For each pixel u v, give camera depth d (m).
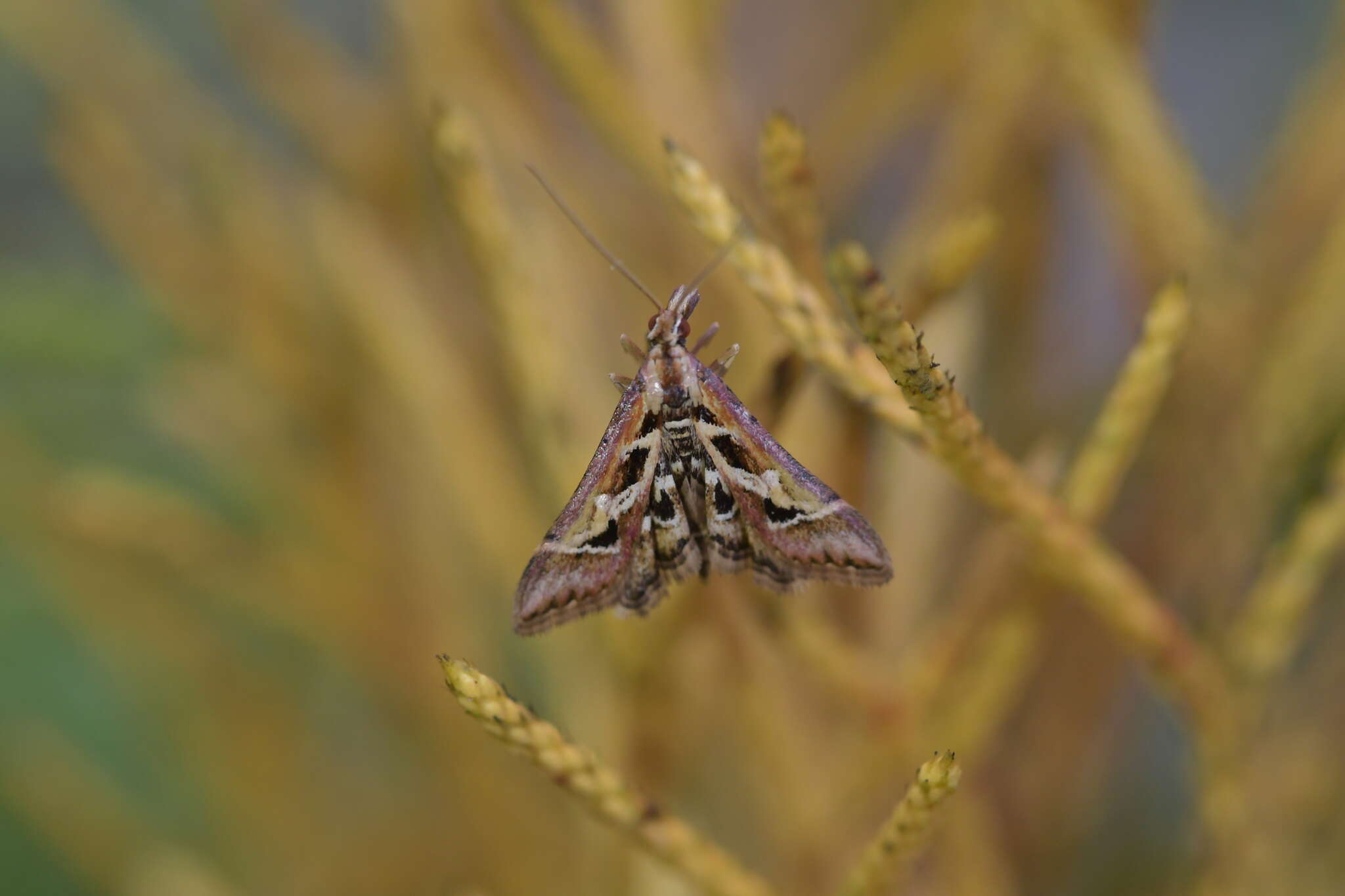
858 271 0.12
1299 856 0.13
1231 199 0.15
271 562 0.14
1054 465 0.13
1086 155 0.14
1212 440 0.13
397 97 0.14
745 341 0.13
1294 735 0.13
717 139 0.13
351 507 0.14
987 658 0.13
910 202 0.14
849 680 0.13
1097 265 0.14
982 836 0.13
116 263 0.18
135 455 0.16
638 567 0.13
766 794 0.13
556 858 0.14
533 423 0.13
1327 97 0.13
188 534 0.14
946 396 0.12
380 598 0.14
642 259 0.13
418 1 0.13
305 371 0.14
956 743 0.13
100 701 0.16
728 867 0.12
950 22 0.13
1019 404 0.14
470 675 0.12
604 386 0.13
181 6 0.16
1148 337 0.12
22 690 0.16
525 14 0.13
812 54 0.14
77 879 0.16
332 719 0.15
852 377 0.12
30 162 0.21
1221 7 0.22
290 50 0.14
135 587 0.15
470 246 0.13
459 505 0.14
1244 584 0.13
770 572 0.13
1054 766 0.14
